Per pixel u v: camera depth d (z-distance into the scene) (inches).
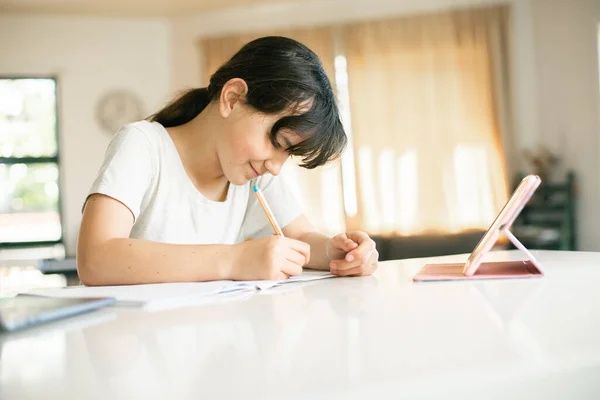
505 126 211.6
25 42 226.4
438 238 205.6
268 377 14.0
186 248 36.5
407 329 19.0
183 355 16.6
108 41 233.6
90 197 40.5
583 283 29.4
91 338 19.6
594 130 191.2
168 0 215.8
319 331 19.2
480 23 210.8
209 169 47.8
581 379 15.0
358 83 217.3
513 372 14.3
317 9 225.9
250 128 40.4
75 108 229.9
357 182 215.6
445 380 13.7
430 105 213.6
